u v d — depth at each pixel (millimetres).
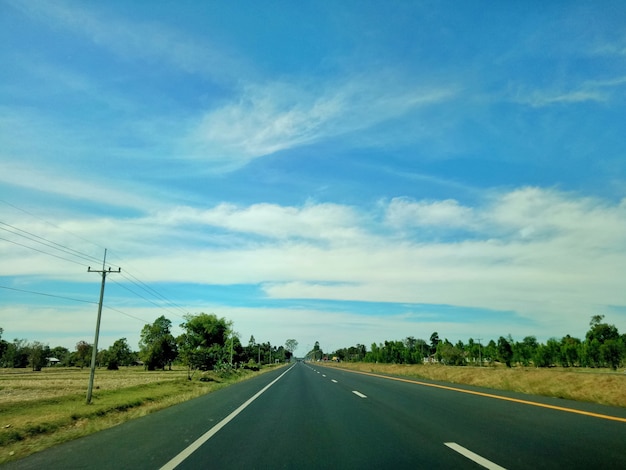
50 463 7160
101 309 24172
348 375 40344
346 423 10789
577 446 7387
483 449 7312
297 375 43906
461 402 14586
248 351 136250
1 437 10984
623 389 14516
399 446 7809
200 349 69688
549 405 13383
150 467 6609
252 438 8953
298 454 7363
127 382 45625
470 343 121375
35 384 43500
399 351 106812
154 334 112812
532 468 6023
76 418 15062
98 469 6590
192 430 10180
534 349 94188
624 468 5980
